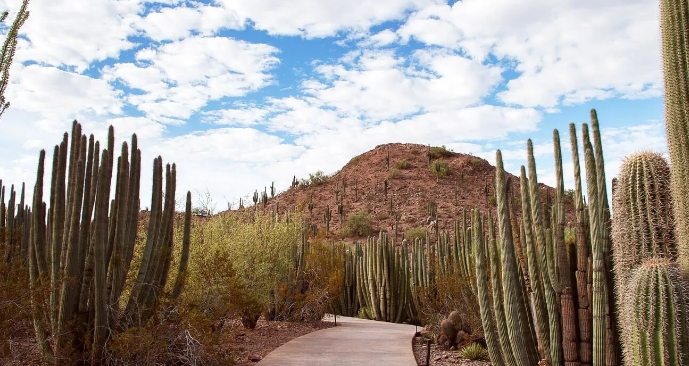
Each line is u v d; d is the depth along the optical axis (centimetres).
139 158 871
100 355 742
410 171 7250
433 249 2217
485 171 7269
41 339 718
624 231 563
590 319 637
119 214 808
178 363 828
